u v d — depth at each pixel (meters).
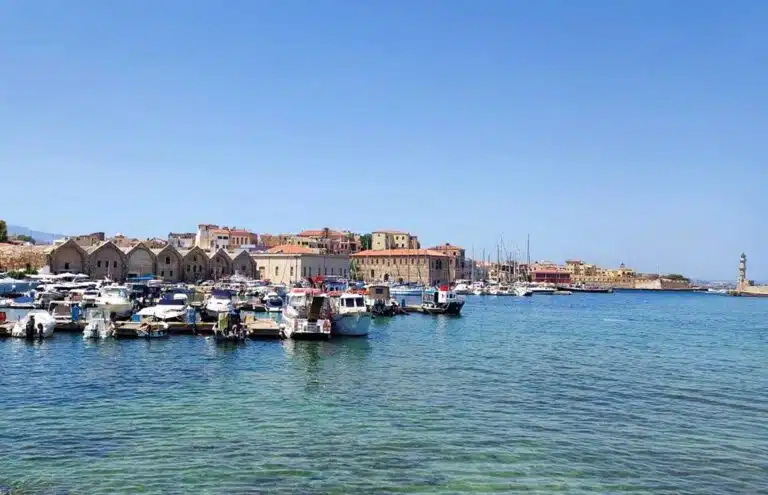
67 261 157.00
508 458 25.53
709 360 55.59
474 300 187.88
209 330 65.25
